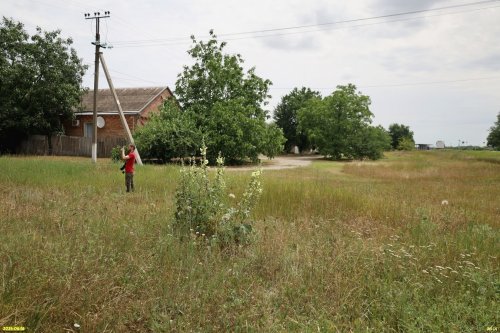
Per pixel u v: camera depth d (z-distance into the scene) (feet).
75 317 10.73
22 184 36.29
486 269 16.14
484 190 48.16
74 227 19.07
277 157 192.75
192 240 17.79
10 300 10.57
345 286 14.12
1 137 114.32
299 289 13.89
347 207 30.66
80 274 12.68
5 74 100.83
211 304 12.47
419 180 63.77
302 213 28.04
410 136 380.37
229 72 112.47
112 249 15.98
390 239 21.07
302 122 194.90
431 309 12.59
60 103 109.40
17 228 18.33
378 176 72.38
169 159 94.63
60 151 115.96
